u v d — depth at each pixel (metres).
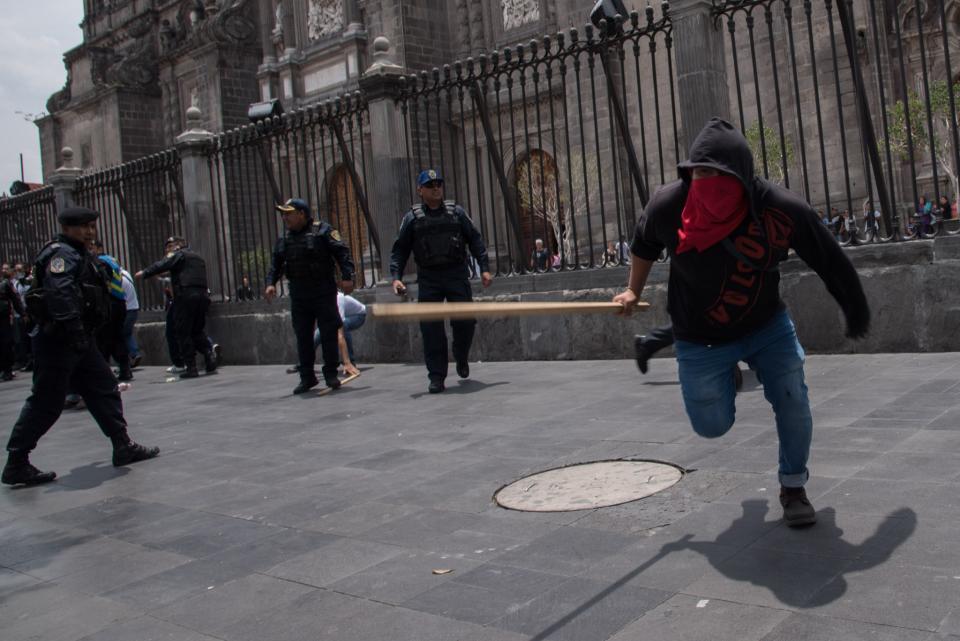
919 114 18.64
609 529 3.37
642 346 3.52
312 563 3.38
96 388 5.78
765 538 3.06
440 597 2.88
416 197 12.09
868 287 6.92
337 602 2.95
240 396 9.05
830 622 2.36
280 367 11.63
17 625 3.04
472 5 30.95
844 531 3.03
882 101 6.83
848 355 6.99
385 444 5.57
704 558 2.95
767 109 22.08
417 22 31.22
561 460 4.58
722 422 3.19
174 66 41.53
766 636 2.32
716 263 2.93
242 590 3.16
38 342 5.49
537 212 23.55
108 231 14.84
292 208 8.44
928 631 2.24
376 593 2.99
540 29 28.89
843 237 7.31
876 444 4.09
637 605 2.63
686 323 3.11
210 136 12.99
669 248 3.07
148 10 44.94
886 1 21.83
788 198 2.91
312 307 8.61
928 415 4.54
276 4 37.31
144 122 43.12
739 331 3.05
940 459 3.72
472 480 4.38
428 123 10.23
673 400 5.91
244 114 38.59
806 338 7.27
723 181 2.83
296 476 4.93
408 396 7.62
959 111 18.58
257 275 12.44
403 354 10.47
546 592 2.82
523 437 5.27
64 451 6.65
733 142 2.84
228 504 4.46
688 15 7.84
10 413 9.87
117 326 9.20
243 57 38.56
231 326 12.62
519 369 8.64
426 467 4.79
